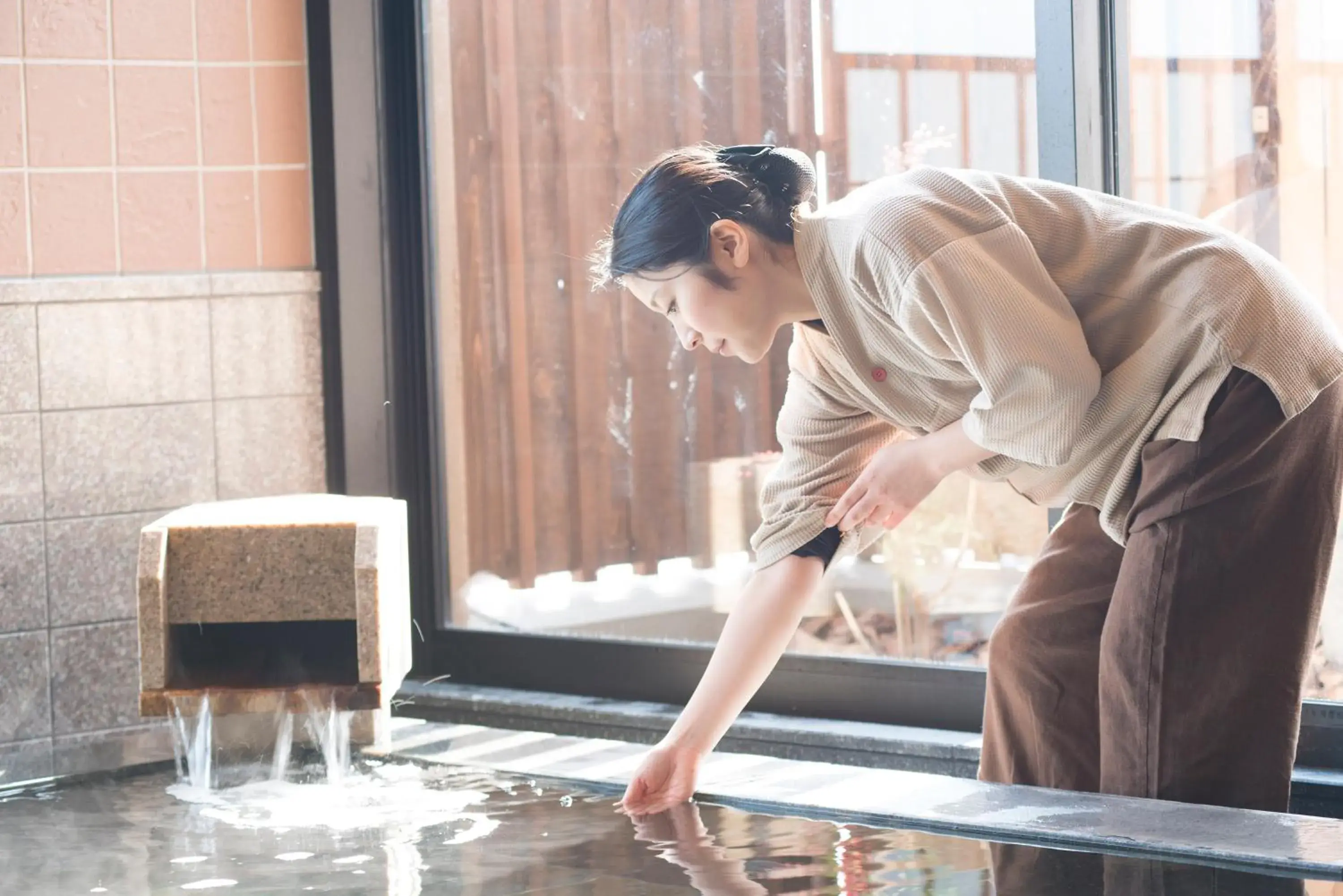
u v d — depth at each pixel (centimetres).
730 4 252
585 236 267
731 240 163
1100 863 142
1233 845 141
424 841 161
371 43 271
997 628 187
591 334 268
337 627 209
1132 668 161
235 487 266
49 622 251
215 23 263
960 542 239
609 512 268
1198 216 221
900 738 229
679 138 258
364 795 184
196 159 263
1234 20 217
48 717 251
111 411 255
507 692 267
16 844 164
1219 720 159
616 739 251
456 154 274
